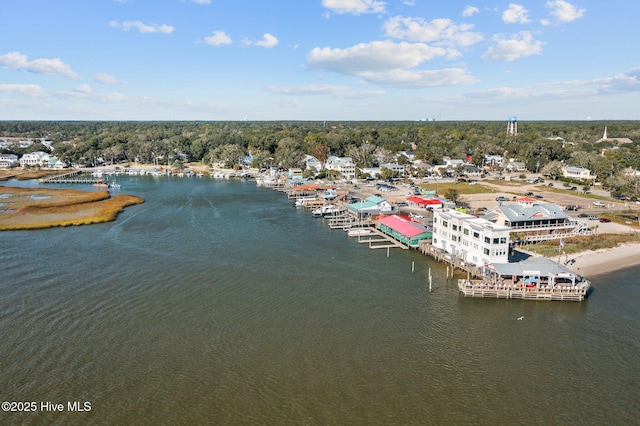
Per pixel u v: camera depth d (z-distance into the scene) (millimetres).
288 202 172375
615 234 112938
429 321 68188
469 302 75188
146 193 194125
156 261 94438
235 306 72562
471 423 46219
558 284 78688
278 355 58344
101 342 60781
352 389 51531
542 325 66938
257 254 100562
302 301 74938
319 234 120750
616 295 77812
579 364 56688
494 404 49062
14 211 146875
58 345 59781
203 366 55688
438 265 94312
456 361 57344
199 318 68188
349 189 195500
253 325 66250
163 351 58844
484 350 59969
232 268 90688
